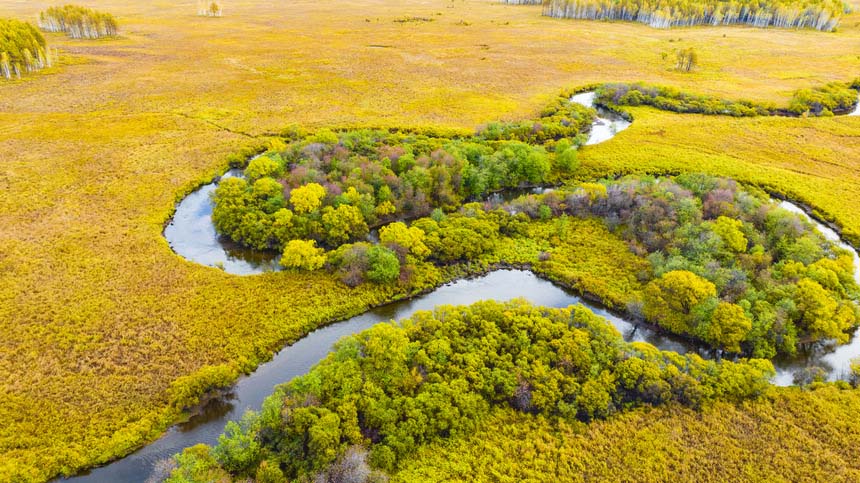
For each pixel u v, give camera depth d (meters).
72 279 57.69
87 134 97.06
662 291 55.97
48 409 42.91
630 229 69.12
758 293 55.59
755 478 39.19
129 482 38.94
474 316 50.53
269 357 50.22
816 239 65.88
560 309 52.16
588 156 94.12
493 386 44.88
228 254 65.44
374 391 42.41
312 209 67.62
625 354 47.44
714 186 77.75
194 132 100.62
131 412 43.31
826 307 52.38
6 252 61.47
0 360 46.97
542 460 40.25
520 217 71.81
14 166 83.00
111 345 49.59
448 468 39.50
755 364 47.59
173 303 55.12
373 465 38.75
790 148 98.12
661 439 42.03
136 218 70.62
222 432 42.88
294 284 58.97
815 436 42.66
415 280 60.72
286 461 38.03
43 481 38.25
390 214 72.50
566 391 44.50
